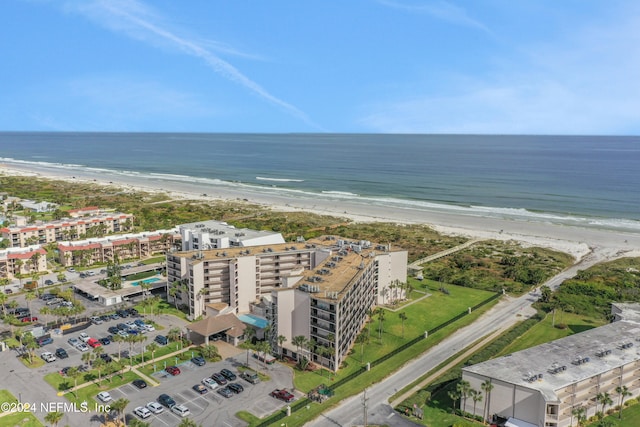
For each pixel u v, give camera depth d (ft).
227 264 532.32
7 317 485.97
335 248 573.74
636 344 391.45
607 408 350.02
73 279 647.15
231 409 347.36
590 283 626.23
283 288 432.66
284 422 330.95
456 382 387.34
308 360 418.31
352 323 455.63
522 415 326.85
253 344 456.45
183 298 549.95
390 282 578.25
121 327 489.67
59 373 396.78
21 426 322.34
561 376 337.93
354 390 376.68
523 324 504.02
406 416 342.64
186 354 435.12
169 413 342.03
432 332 491.31
